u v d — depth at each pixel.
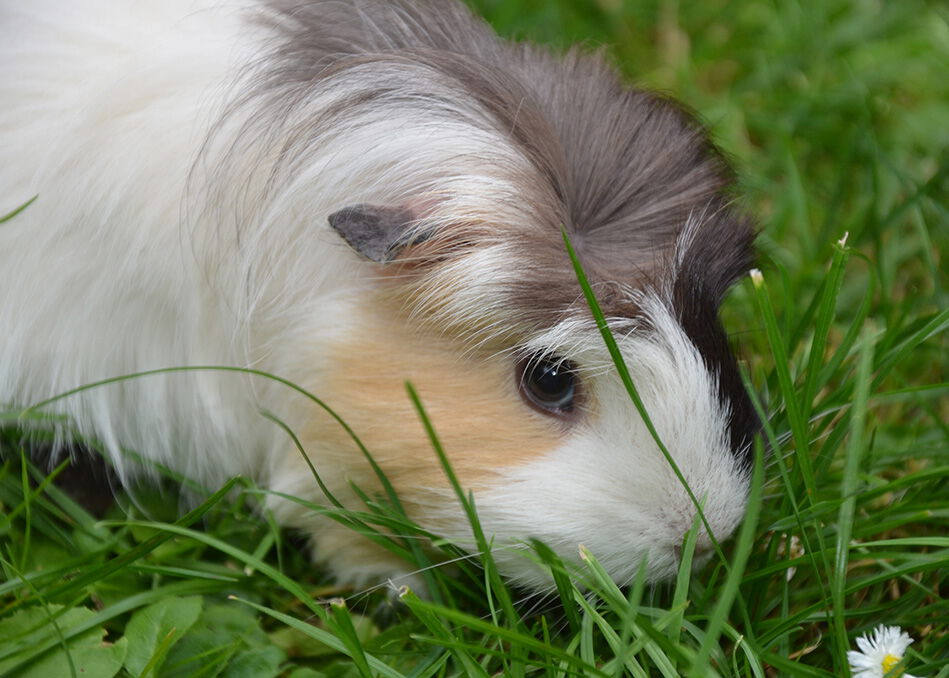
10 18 0.46
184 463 0.47
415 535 0.44
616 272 0.43
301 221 0.44
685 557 0.42
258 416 0.46
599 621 0.42
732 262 0.44
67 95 0.45
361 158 0.43
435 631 0.43
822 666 0.45
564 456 0.43
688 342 0.43
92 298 0.45
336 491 0.45
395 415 0.44
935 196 0.55
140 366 0.46
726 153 0.50
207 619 0.44
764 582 0.45
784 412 0.47
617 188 0.43
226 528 0.47
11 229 0.45
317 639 0.44
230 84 0.44
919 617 0.45
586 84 0.45
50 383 0.46
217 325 0.46
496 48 0.45
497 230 0.42
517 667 0.42
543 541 0.43
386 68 0.43
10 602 0.44
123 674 0.43
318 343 0.44
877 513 0.46
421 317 0.43
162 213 0.45
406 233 0.42
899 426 0.50
